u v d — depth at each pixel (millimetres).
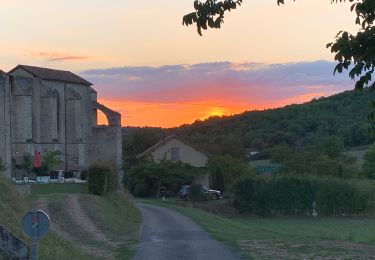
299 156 71625
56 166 61438
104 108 72062
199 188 62250
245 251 19000
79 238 21844
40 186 44594
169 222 31234
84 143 69625
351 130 97938
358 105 115875
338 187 56000
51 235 17953
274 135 126500
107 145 71500
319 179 56438
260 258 17375
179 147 75625
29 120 61156
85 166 65562
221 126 142000
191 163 75375
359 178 70625
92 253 18203
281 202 56125
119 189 52969
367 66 6938
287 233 29609
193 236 23844
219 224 31594
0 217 16766
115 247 19859
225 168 72188
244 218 54375
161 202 54594
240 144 105625
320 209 55938
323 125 117938
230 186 60125
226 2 7602
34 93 63125
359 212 56094
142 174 69250
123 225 28453
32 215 10711
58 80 67062
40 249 14367
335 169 69375
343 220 51656
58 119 67188
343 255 18312
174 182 69625
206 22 7645
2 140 56219
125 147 98812
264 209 56094
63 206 29078
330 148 82875
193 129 143125
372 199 56125
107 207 32406
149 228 27516
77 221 25703
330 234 35531
